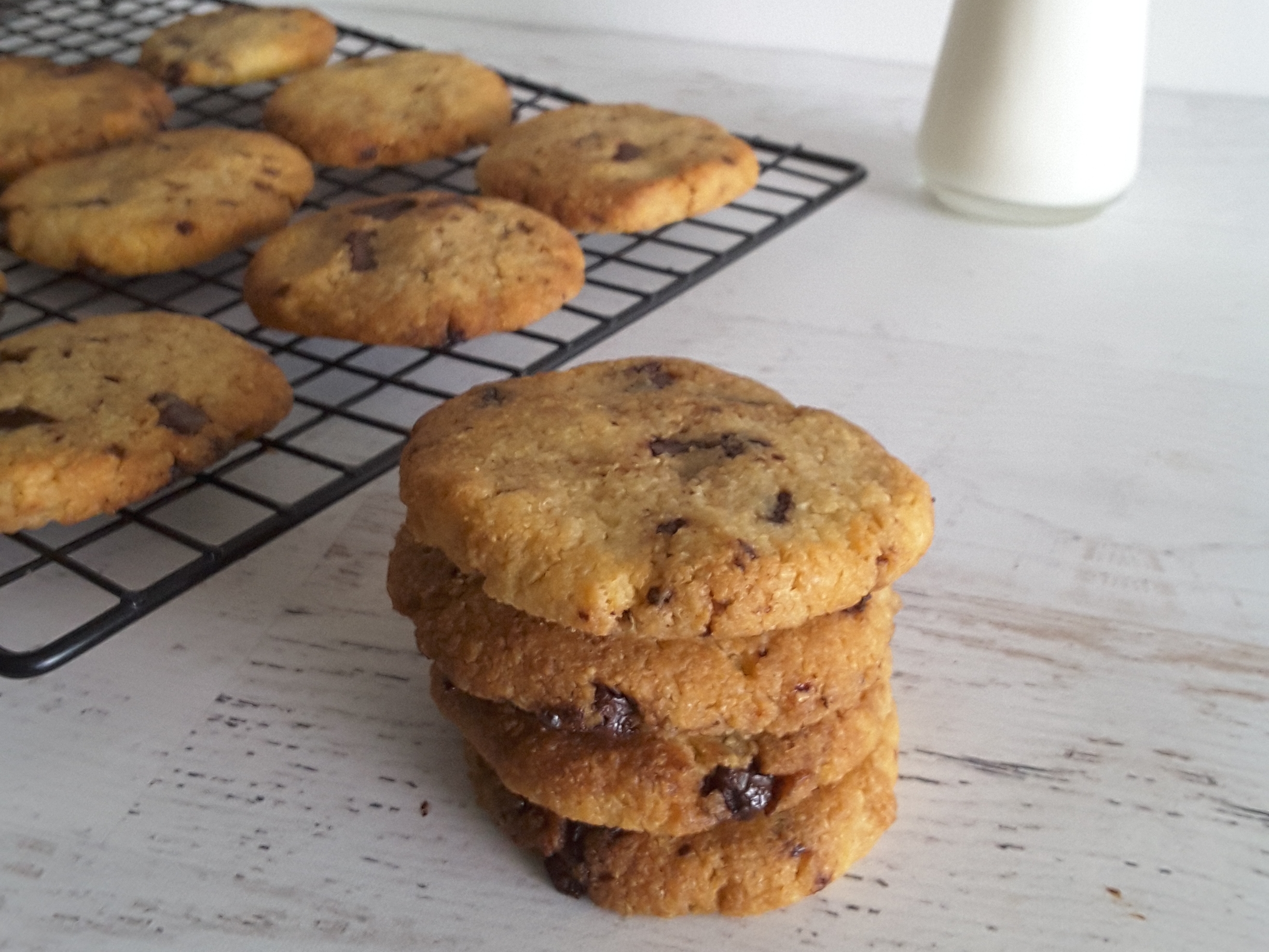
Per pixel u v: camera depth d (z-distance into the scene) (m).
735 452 0.16
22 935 0.14
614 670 0.14
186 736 0.16
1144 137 0.35
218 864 0.15
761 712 0.14
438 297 0.23
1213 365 0.25
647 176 0.27
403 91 0.32
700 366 0.18
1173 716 0.17
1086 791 0.16
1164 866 0.15
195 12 0.41
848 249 0.29
